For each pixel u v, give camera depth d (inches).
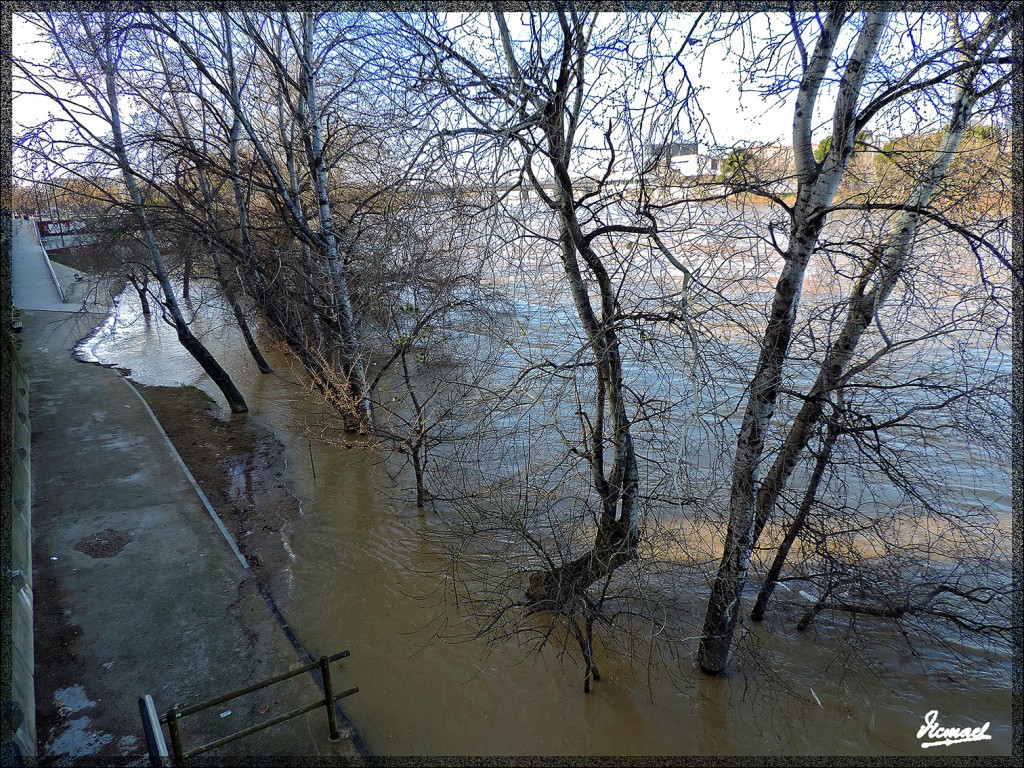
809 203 203.2
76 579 290.4
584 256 236.8
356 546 353.1
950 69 191.8
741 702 249.0
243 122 423.8
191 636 256.2
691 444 294.7
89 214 617.3
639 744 233.0
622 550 253.8
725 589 244.8
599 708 246.8
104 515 346.6
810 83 193.5
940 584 266.1
